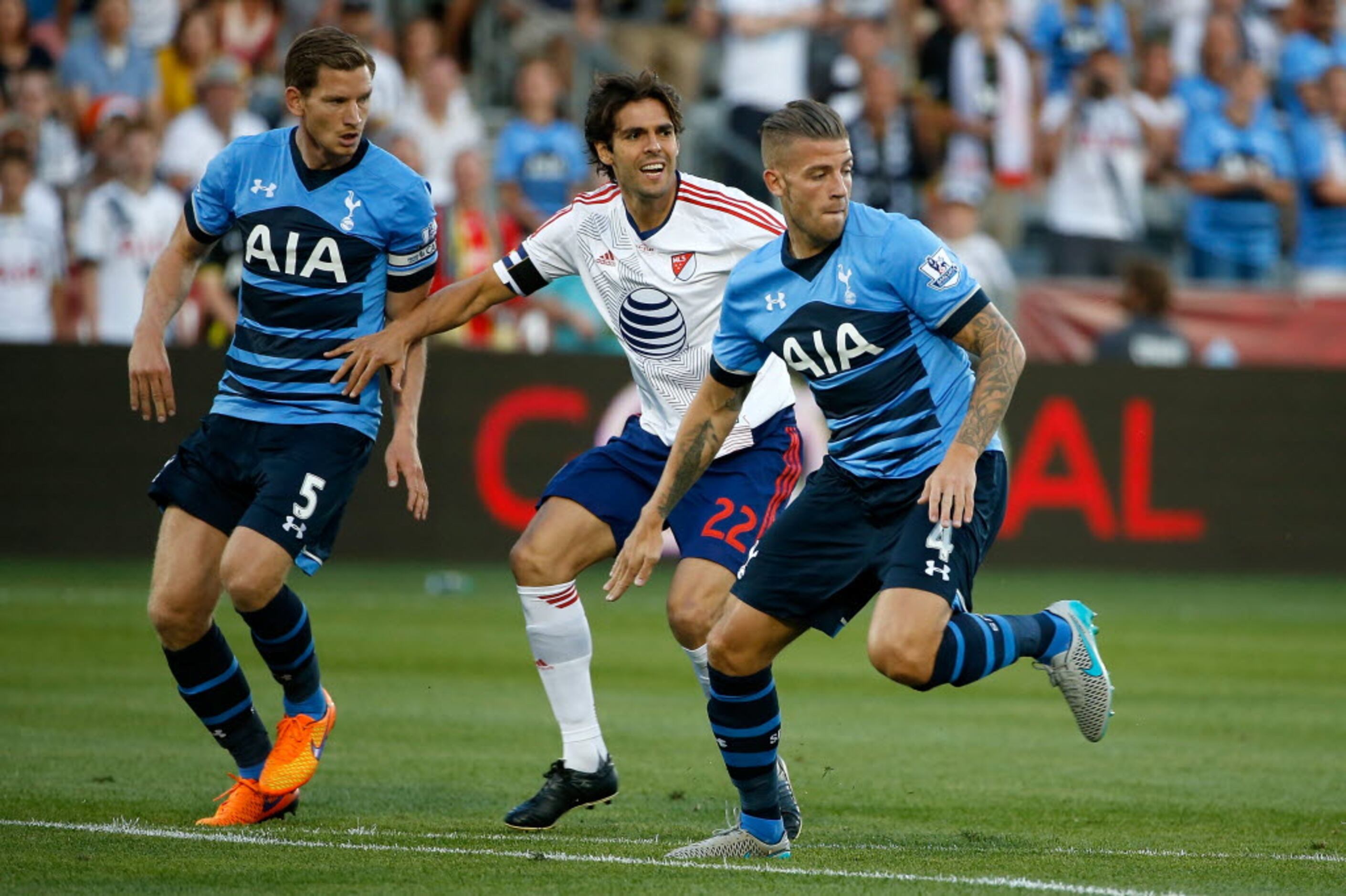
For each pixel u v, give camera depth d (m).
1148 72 61.47
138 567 49.09
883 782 23.09
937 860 17.19
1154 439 54.56
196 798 20.28
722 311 17.91
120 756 23.30
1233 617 45.31
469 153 52.78
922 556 16.98
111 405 49.41
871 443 17.48
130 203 51.09
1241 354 57.28
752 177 59.06
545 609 19.75
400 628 39.44
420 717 28.00
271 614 18.88
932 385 17.36
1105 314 56.62
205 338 50.00
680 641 19.95
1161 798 22.08
